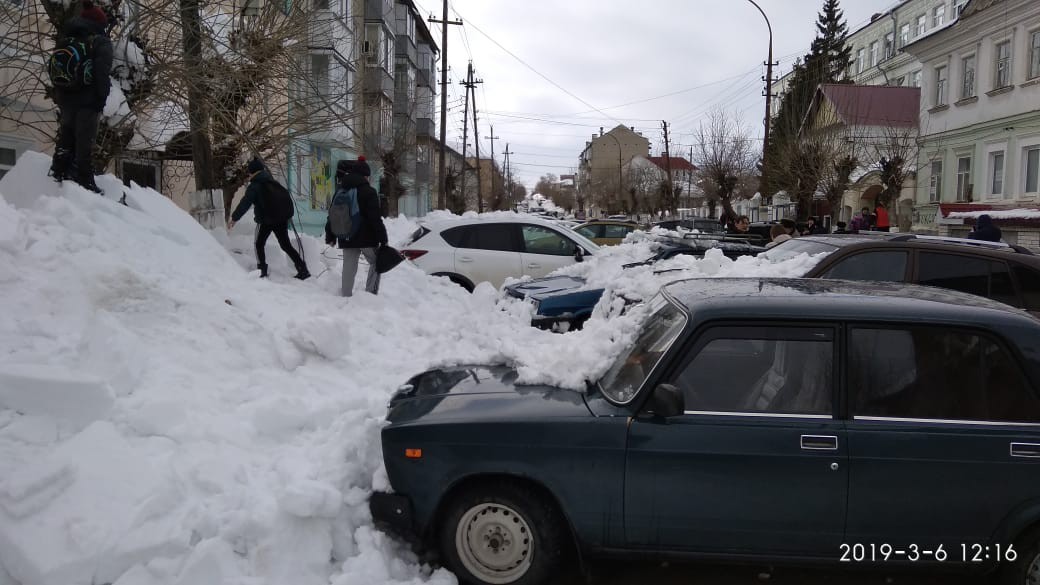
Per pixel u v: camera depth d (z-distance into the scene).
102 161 9.09
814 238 7.84
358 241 8.86
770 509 3.65
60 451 3.82
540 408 3.91
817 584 4.08
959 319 3.77
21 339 4.68
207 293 6.58
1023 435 3.59
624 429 3.73
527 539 3.81
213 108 9.38
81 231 6.26
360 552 3.79
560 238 11.90
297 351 6.29
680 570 4.21
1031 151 28.30
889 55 53.94
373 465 4.29
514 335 8.23
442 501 3.88
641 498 3.71
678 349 3.84
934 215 34.03
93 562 3.36
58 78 7.02
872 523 3.62
